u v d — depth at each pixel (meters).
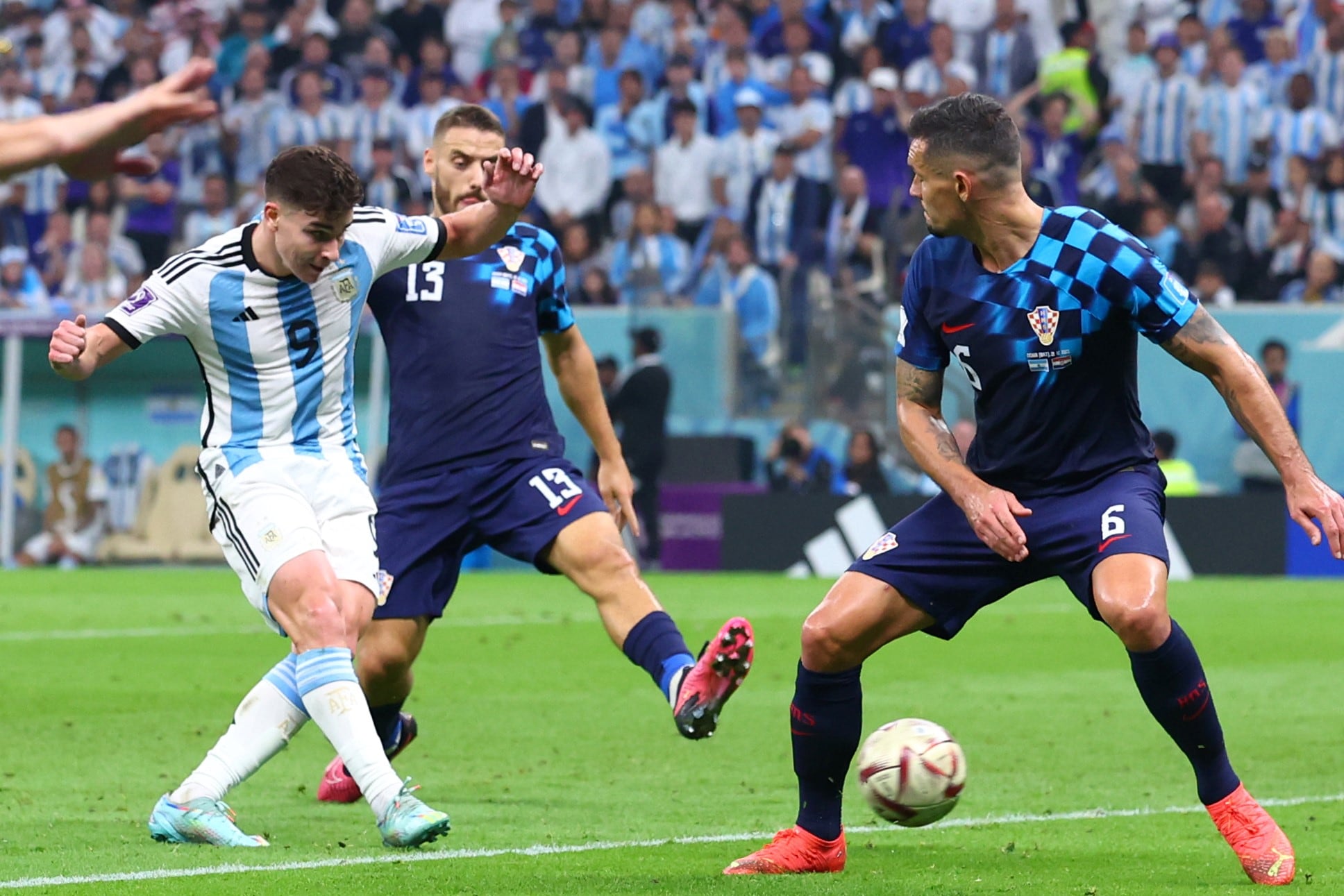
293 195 15.36
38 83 81.44
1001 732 24.73
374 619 19.03
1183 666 14.27
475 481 19.30
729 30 73.31
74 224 72.94
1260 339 57.22
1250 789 20.00
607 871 14.76
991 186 14.59
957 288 15.09
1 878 14.12
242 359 16.23
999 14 71.19
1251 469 56.47
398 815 15.46
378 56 75.56
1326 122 67.31
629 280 65.00
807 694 14.89
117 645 36.34
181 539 64.19
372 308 19.84
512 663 33.50
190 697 28.36
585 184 71.81
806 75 71.06
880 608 14.84
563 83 73.00
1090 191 66.19
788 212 64.50
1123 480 15.01
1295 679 31.12
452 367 19.39
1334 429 56.44
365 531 16.75
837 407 59.22
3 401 65.31
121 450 64.81
